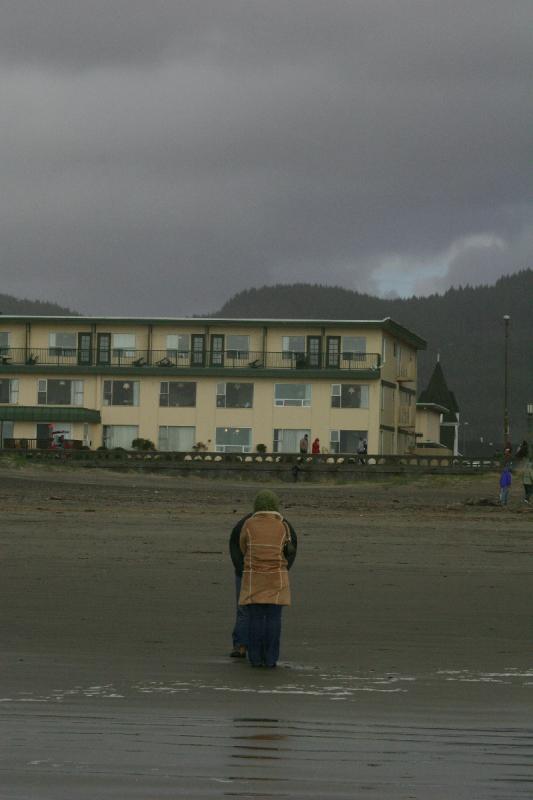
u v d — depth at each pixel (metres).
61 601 18.31
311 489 62.59
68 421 91.75
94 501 46.69
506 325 91.50
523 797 8.16
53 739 9.62
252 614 13.48
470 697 11.72
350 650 14.62
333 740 9.74
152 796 8.02
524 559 26.05
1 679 12.38
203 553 25.97
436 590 20.31
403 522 38.03
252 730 10.09
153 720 10.45
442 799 8.09
